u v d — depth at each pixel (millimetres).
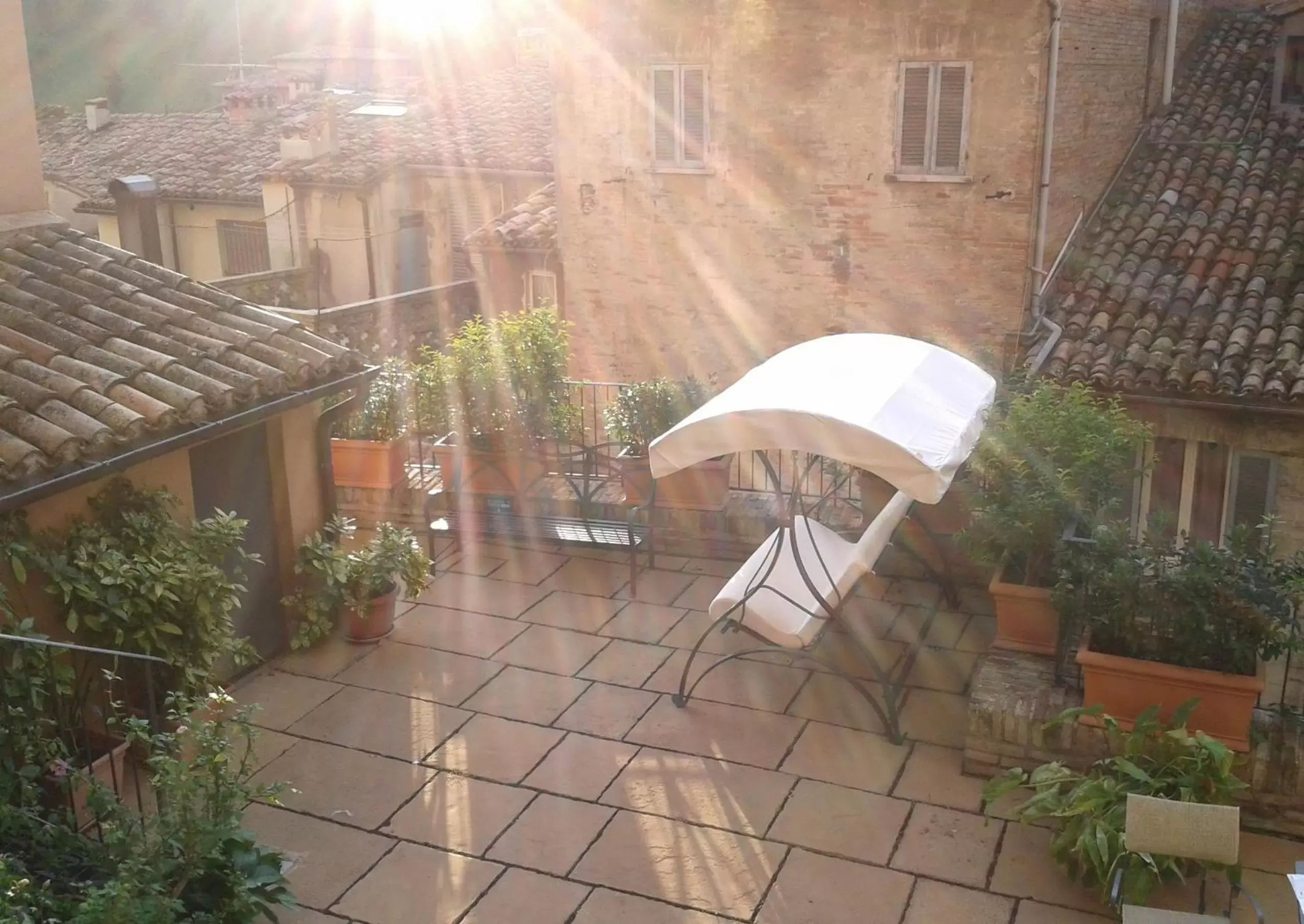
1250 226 11914
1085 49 11961
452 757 7270
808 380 7453
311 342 8438
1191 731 6445
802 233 12500
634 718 7684
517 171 17719
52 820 5738
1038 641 7449
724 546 9953
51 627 6809
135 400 7004
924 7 11367
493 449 9977
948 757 7199
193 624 7059
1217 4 16344
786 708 7777
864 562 7383
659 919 5871
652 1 12570
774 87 12227
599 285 13773
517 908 5949
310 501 8875
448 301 17250
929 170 11773
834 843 6426
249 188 19422
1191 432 10406
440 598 9453
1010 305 11695
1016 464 7488
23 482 6176
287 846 6426
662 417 9750
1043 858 6281
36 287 8211
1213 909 5859
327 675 8305
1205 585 6348
